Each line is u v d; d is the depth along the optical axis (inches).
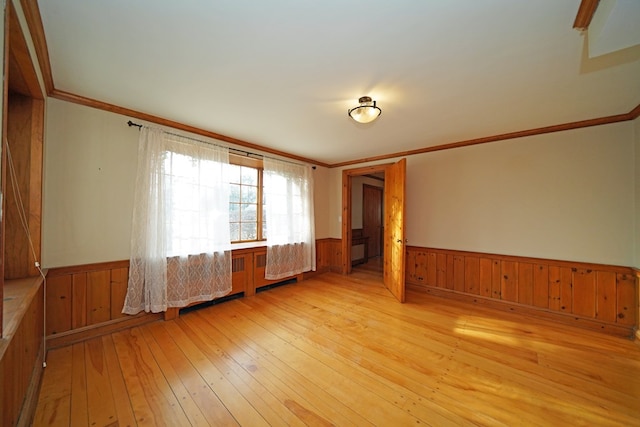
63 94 86.7
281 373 75.8
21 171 76.7
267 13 51.6
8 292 62.4
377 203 278.8
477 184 136.9
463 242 140.8
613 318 103.3
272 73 73.9
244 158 147.6
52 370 74.8
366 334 100.4
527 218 122.9
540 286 118.9
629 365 81.0
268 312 121.8
